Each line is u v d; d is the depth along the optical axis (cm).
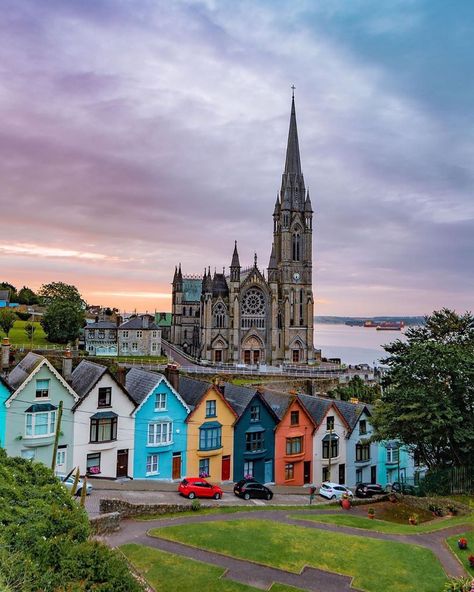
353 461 6394
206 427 5681
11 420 4709
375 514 4428
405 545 3397
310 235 15338
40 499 2539
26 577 1923
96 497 4278
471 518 4075
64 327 12575
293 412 6131
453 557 3262
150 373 5753
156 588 2692
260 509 4303
